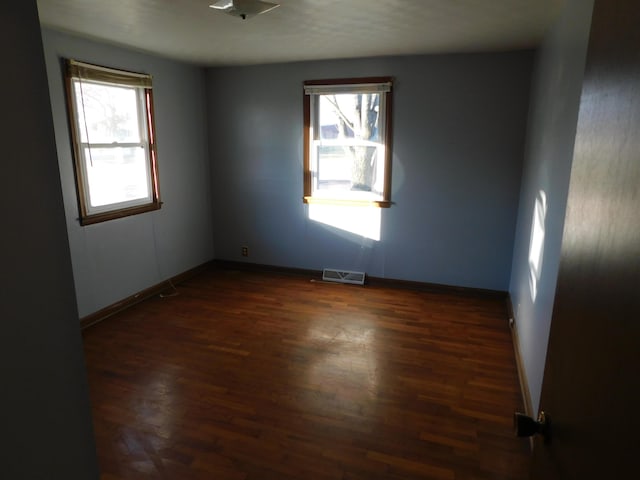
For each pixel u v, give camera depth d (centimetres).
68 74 339
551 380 103
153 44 374
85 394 99
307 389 283
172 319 392
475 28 315
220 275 519
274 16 285
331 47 386
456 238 449
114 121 396
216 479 209
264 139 496
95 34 339
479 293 452
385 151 452
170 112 456
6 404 82
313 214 495
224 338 354
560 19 264
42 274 87
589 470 70
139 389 284
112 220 394
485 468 216
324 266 505
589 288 79
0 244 78
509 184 422
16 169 80
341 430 244
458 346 342
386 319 392
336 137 471
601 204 76
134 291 428
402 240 468
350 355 327
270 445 232
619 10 73
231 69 490
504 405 267
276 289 470
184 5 264
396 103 439
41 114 84
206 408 264
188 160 490
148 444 233
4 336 81
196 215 512
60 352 92
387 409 263
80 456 99
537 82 357
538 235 278
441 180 442
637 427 55
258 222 522
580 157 93
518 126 409
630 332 59
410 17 287
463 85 416
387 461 221
